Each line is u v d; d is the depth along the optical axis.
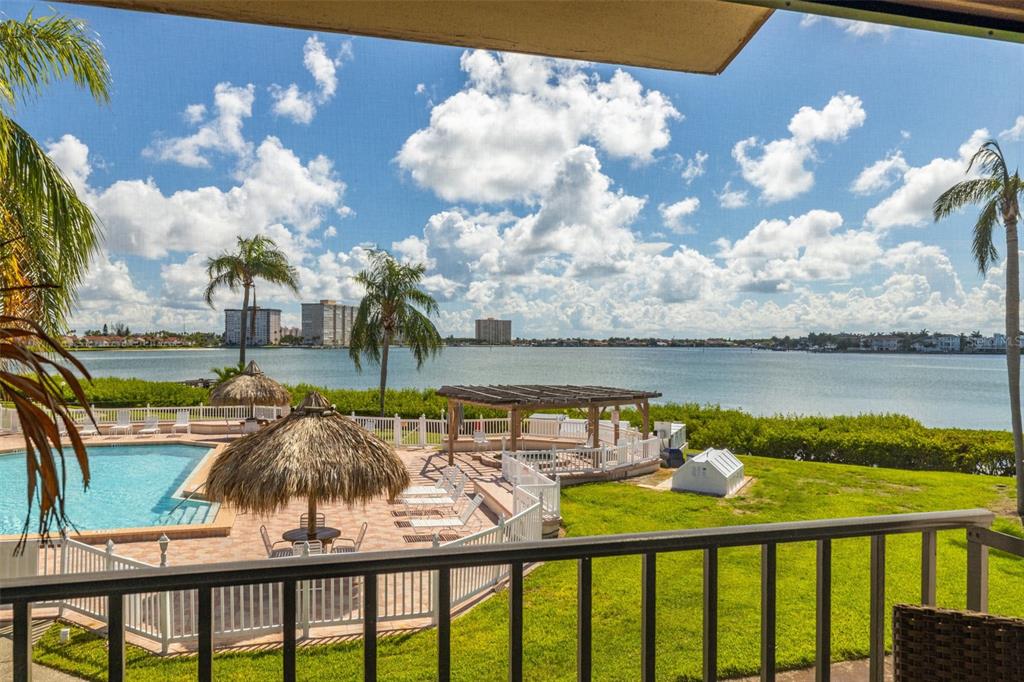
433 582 8.26
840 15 1.81
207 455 20.14
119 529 11.76
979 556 2.40
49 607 8.12
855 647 6.73
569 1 2.04
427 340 29.42
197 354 174.25
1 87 7.30
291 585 1.75
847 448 21.73
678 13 2.12
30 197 7.59
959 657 2.13
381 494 10.23
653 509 14.34
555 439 23.38
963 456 20.11
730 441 23.95
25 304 7.39
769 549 2.17
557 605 8.48
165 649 7.30
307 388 34.09
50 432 1.66
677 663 6.59
